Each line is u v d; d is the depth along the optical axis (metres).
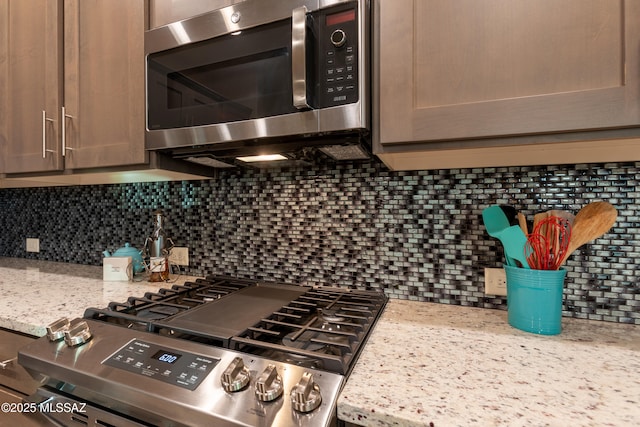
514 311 0.79
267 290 1.07
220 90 0.87
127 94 1.00
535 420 0.44
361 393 0.51
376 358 0.63
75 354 0.67
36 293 1.10
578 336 0.73
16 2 1.20
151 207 1.44
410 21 0.69
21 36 1.18
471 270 0.96
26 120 1.17
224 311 0.84
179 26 0.91
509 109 0.62
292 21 0.74
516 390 0.51
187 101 0.91
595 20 0.57
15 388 0.82
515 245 0.79
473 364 0.60
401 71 0.69
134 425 0.59
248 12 0.82
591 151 0.72
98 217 1.56
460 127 0.65
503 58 0.62
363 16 0.71
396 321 0.83
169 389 0.55
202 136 0.89
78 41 1.08
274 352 0.65
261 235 1.23
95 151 1.06
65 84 1.11
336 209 1.12
